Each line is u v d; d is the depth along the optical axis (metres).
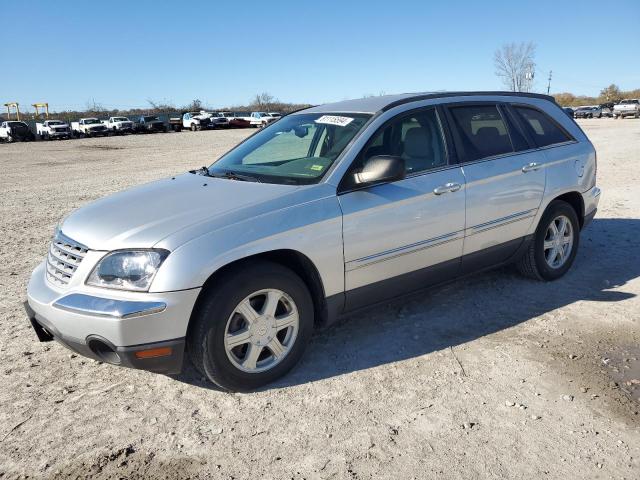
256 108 85.94
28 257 6.87
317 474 2.79
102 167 19.20
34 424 3.28
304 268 3.75
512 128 4.97
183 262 3.16
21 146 34.03
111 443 3.09
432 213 4.18
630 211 8.27
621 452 2.89
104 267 3.24
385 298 4.17
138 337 3.12
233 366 3.42
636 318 4.48
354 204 3.79
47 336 3.70
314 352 4.06
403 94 4.67
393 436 3.07
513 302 4.88
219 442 3.07
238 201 3.59
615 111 54.50
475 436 3.04
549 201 5.06
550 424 3.13
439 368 3.78
